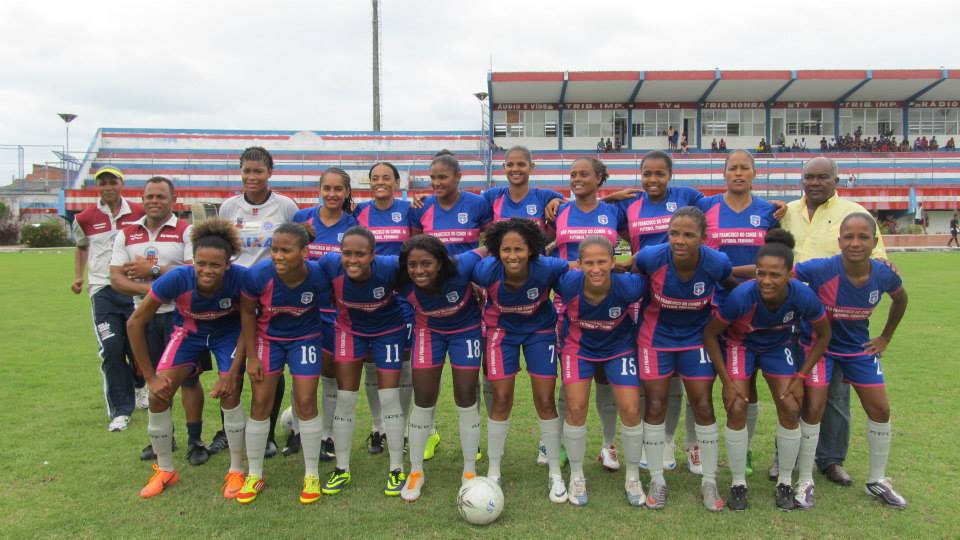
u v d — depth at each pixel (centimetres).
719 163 3703
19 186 4088
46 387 699
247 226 541
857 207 464
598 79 3612
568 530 382
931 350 851
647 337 436
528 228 413
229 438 442
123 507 413
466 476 446
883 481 423
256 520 396
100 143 3881
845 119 3975
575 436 423
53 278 1819
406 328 496
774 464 466
